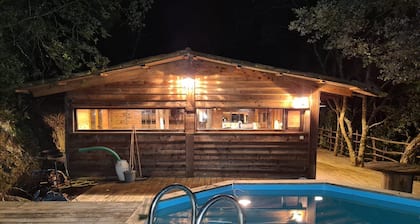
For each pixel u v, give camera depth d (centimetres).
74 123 772
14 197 598
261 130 787
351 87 708
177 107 775
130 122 799
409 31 581
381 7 640
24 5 636
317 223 488
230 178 775
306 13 710
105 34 743
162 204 493
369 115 1028
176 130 793
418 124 920
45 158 788
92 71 679
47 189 643
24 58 739
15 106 751
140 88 771
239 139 784
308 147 777
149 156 784
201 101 777
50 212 444
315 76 689
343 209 544
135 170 775
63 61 677
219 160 788
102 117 795
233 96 776
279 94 772
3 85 647
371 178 784
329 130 1297
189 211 511
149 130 789
